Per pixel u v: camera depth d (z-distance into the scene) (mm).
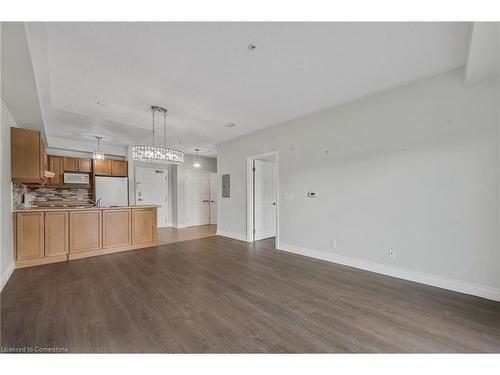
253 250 4539
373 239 3248
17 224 3467
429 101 2756
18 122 3854
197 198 8164
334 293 2584
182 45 2152
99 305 2305
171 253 4328
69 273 3244
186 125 4617
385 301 2381
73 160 5809
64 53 2242
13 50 1976
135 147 3752
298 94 3234
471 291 2484
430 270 2762
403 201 2961
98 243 4211
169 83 2883
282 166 4535
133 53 2270
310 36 2041
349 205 3506
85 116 4027
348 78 2795
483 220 2414
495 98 2344
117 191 6414
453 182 2592
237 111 3865
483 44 1852
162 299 2443
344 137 3566
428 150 2760
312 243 4031
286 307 2275
